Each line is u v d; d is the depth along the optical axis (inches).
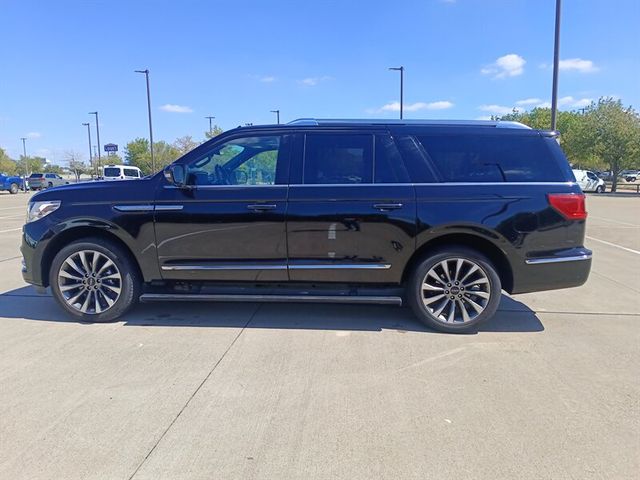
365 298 174.6
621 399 124.3
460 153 172.4
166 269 177.8
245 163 175.9
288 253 173.5
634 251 360.2
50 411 116.5
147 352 153.1
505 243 168.1
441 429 109.8
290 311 197.3
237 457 99.1
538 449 102.3
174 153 2292.1
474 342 164.6
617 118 1405.0
